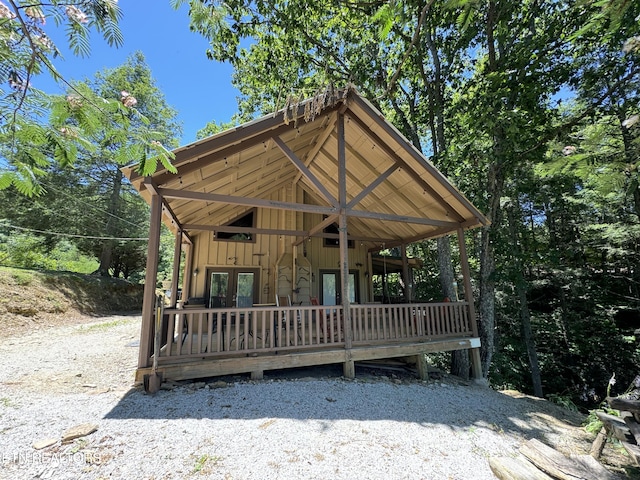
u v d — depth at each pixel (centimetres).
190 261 918
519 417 478
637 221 1038
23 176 154
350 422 367
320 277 989
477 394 581
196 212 759
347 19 921
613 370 1129
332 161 805
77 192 1541
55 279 1247
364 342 590
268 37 917
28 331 925
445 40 948
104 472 249
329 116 654
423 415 416
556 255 1040
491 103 740
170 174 471
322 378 538
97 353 675
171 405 384
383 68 979
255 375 500
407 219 664
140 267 2136
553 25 753
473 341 686
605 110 724
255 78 1084
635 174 259
